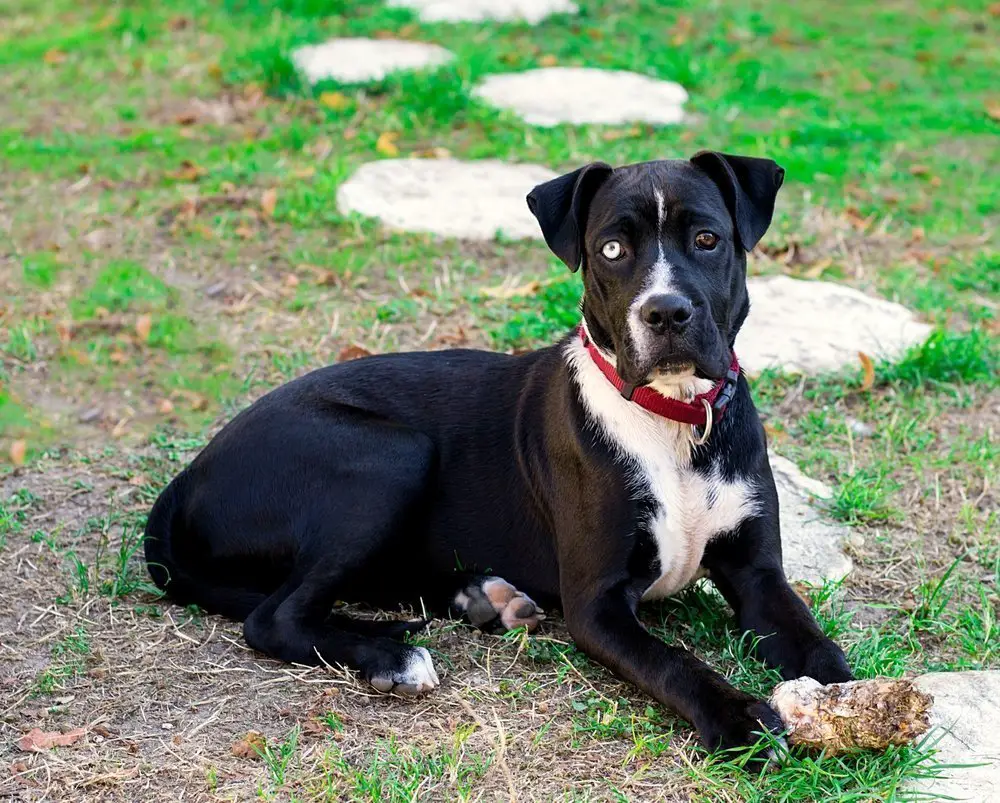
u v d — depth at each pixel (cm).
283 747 437
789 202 972
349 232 905
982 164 1059
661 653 455
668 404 489
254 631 502
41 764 434
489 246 893
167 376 757
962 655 511
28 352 774
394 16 1338
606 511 495
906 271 870
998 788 411
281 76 1152
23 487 643
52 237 907
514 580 541
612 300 488
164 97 1157
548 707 464
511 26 1324
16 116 1120
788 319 796
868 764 418
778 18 1416
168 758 437
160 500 563
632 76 1188
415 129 1066
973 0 1488
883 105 1179
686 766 427
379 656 477
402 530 525
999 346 779
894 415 708
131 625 525
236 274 862
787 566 573
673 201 479
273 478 534
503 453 544
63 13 1409
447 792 416
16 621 526
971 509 620
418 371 568
